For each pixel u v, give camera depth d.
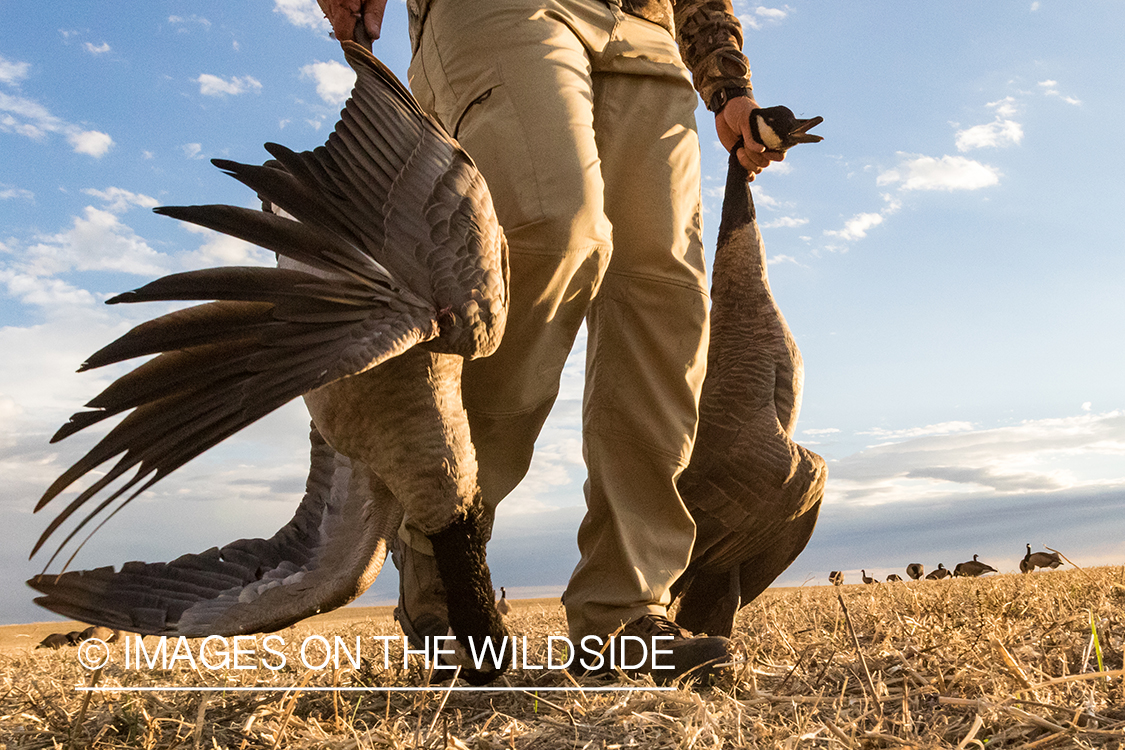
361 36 3.19
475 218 2.45
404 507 2.63
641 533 3.48
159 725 2.73
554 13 3.40
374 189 2.35
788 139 4.18
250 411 2.01
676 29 4.58
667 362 3.60
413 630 3.18
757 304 4.16
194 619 2.44
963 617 4.21
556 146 3.18
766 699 2.71
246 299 2.00
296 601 2.55
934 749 2.09
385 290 2.23
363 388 2.47
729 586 4.12
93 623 2.33
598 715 2.56
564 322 3.35
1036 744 2.14
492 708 2.78
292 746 2.46
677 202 3.71
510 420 3.34
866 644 3.54
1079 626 3.72
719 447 3.94
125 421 1.93
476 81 3.31
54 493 1.91
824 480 4.00
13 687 3.69
